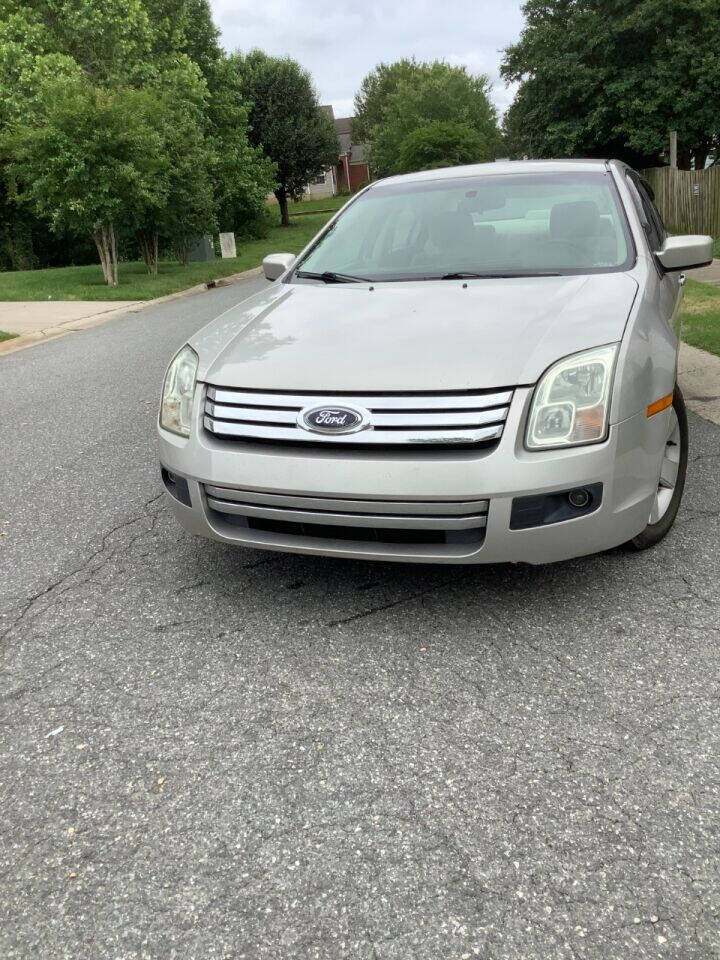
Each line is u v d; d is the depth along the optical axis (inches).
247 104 1316.4
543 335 111.7
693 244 145.7
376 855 77.7
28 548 153.3
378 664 108.3
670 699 97.5
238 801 85.7
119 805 86.2
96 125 665.6
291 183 1902.1
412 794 85.2
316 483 106.6
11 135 717.3
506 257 147.6
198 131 898.7
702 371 246.4
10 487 189.3
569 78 1188.5
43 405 272.8
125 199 690.8
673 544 135.7
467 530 106.0
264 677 107.2
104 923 72.4
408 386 105.5
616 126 1161.4
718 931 67.9
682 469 137.6
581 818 80.5
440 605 121.4
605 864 75.0
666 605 117.5
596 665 104.9
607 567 129.1
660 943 67.2
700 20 1092.5
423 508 104.0
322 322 127.8
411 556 108.0
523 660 107.0
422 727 95.6
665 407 117.3
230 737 96.0
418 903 72.3
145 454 208.8
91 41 906.1
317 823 82.1
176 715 100.6
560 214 155.6
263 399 111.3
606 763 87.8
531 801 83.1
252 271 880.9
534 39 1213.7
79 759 93.7
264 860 78.0
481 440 103.0
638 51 1158.3
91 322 495.8
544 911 70.7
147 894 75.1
